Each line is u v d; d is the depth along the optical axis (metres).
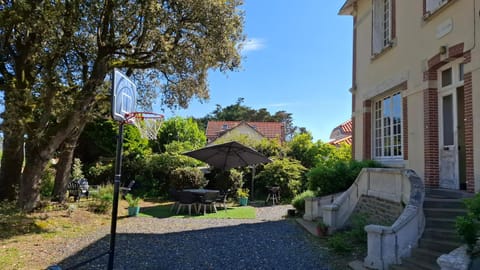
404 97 10.20
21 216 10.49
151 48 12.13
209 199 13.78
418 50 9.55
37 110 11.55
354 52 14.13
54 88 11.30
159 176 19.78
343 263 6.68
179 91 14.32
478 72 7.32
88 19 10.57
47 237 8.99
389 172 7.95
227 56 12.11
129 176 20.17
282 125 46.62
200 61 12.10
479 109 7.27
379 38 12.17
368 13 12.88
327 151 20.91
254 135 40.28
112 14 11.27
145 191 19.42
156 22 10.88
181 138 27.28
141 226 10.95
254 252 7.70
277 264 6.78
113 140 21.61
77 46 11.93
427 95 9.05
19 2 8.95
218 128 46.19
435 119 8.95
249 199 19.11
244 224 11.38
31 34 11.29
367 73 12.84
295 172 18.55
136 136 22.19
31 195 11.87
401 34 10.48
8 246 7.96
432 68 9.02
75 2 10.05
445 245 5.72
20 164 13.32
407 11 10.19
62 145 14.00
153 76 15.21
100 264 6.79
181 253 7.64
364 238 7.68
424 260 5.73
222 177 18.58
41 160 11.89
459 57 8.20
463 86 8.12
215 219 12.52
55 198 13.81
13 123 10.36
